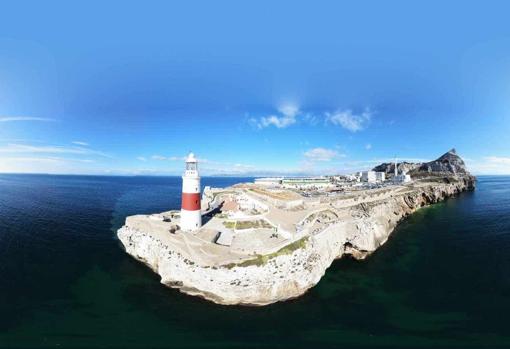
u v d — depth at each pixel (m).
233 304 40.78
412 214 108.25
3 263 52.84
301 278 45.00
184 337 33.31
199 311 38.97
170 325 35.59
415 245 68.19
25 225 83.12
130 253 59.50
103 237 71.75
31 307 38.62
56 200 142.12
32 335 32.97
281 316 38.00
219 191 102.25
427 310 39.31
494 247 65.62
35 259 55.41
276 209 71.19
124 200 147.75
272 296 42.25
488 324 35.94
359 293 44.34
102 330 34.25
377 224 74.06
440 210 117.12
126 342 32.22
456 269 53.16
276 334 34.12
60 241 67.38
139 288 44.91
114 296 42.31
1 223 85.31
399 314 38.31
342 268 54.53
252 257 43.62
